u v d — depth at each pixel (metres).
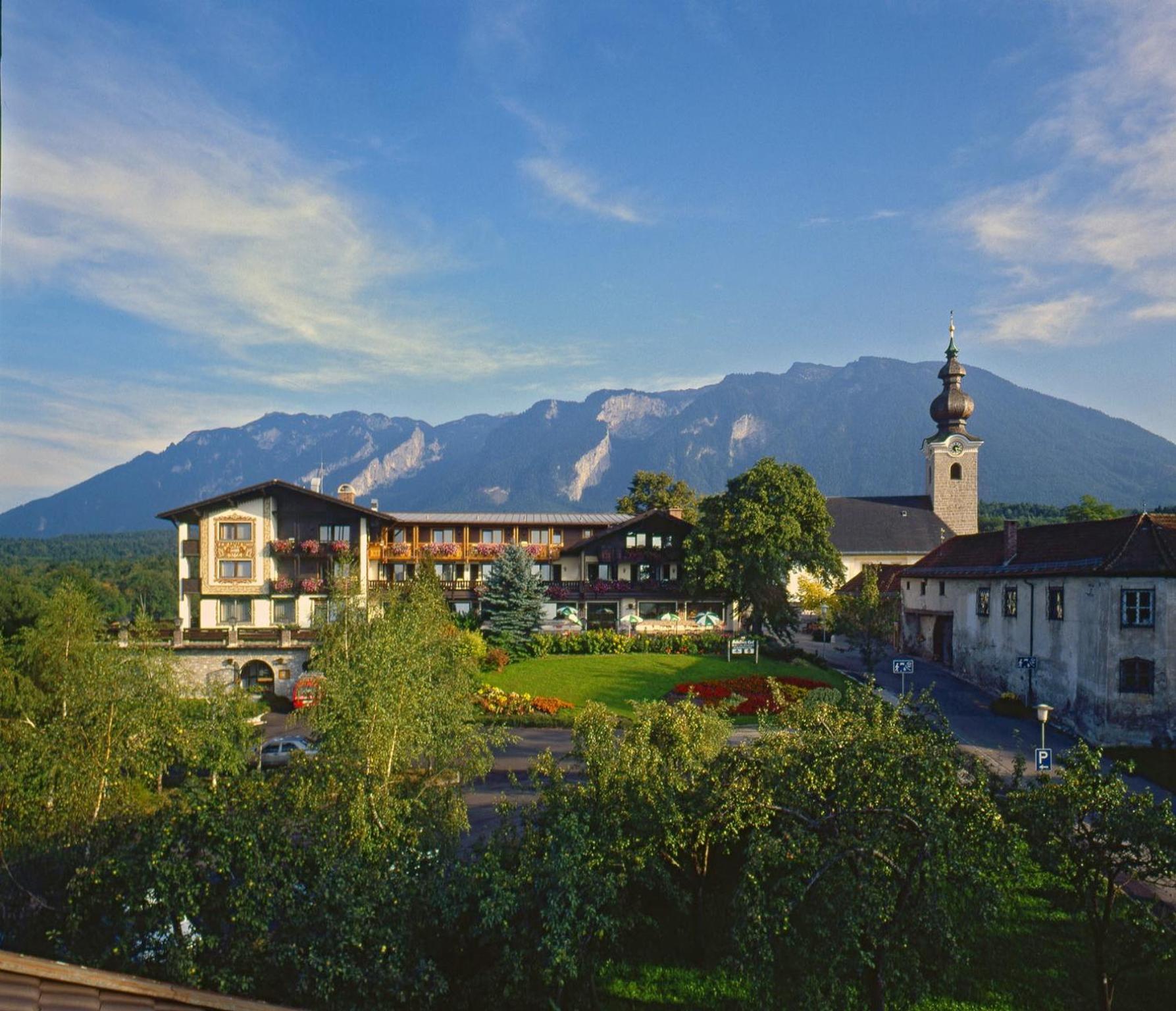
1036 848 15.52
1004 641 47.88
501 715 41.53
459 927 16.17
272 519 60.72
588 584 62.06
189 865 14.40
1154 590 37.25
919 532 104.62
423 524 65.19
